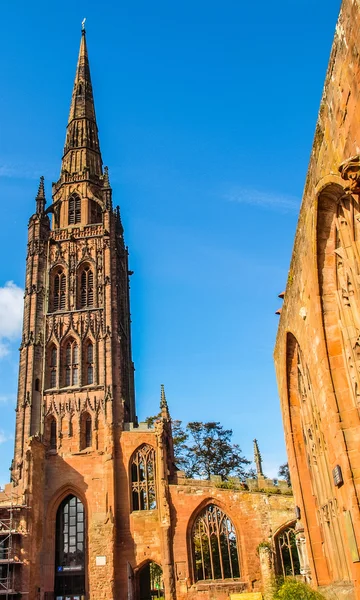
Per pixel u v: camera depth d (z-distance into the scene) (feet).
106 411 254.68
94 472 242.58
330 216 69.56
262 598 195.00
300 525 127.85
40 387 264.52
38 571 221.05
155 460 246.88
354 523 71.26
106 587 217.56
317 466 104.63
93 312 281.13
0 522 215.10
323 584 107.86
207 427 330.75
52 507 237.66
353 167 50.70
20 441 250.57
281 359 119.44
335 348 74.90
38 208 313.32
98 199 331.16
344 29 50.93
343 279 71.97
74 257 298.56
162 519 229.86
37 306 283.59
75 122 370.73
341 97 54.24
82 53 413.59
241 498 233.35
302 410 114.11
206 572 244.22
